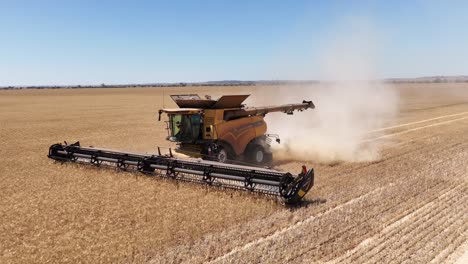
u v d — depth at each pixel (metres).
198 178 12.79
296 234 8.74
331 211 10.20
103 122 36.16
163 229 9.00
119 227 9.16
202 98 15.49
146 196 11.45
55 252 7.91
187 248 8.12
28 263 7.47
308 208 10.35
